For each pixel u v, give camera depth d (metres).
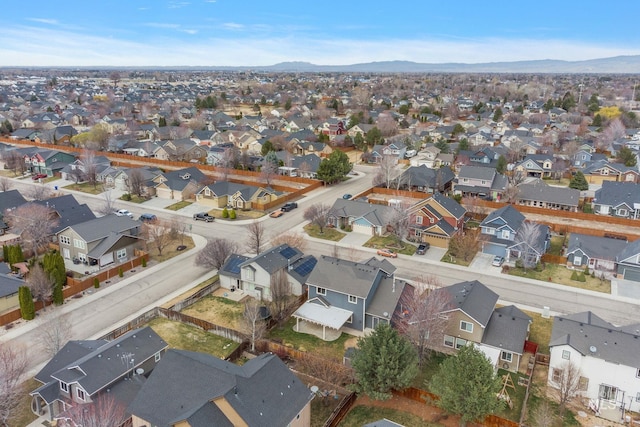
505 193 76.19
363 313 39.28
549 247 59.25
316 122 151.38
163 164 102.25
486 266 53.62
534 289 48.00
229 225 66.69
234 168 98.12
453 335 36.28
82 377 28.56
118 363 30.41
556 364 32.66
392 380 30.03
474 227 66.06
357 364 30.53
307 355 34.81
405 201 73.62
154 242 59.47
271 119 154.12
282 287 41.94
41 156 94.62
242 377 26.25
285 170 94.50
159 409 25.78
